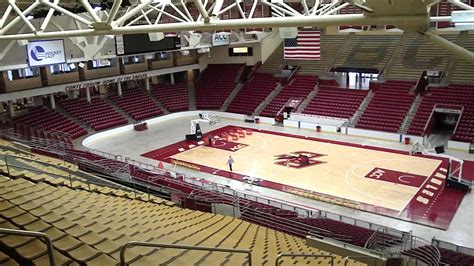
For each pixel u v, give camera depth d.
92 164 20.84
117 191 15.62
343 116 31.75
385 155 25.70
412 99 30.91
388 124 29.66
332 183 21.72
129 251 6.89
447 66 32.44
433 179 21.78
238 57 42.00
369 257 12.52
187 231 10.90
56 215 8.44
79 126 31.69
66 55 27.27
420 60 33.84
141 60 38.59
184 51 38.00
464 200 19.27
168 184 20.58
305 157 25.31
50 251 3.61
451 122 30.39
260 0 12.55
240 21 8.69
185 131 32.91
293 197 20.45
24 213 7.52
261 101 36.84
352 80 37.66
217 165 25.06
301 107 34.31
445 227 16.94
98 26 10.72
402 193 20.25
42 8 23.62
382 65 34.84
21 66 26.23
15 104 33.97
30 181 12.42
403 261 12.54
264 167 24.44
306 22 7.77
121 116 34.69
